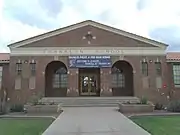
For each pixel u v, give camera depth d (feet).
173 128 39.50
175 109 66.74
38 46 98.89
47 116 57.26
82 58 98.63
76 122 46.01
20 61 98.12
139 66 98.58
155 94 96.99
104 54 98.94
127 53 99.30
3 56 107.76
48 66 105.50
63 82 105.19
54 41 99.45
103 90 97.40
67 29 100.12
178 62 101.60
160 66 98.94
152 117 55.31
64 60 98.63
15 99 95.86
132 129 37.99
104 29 100.53
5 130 38.63
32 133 35.68
